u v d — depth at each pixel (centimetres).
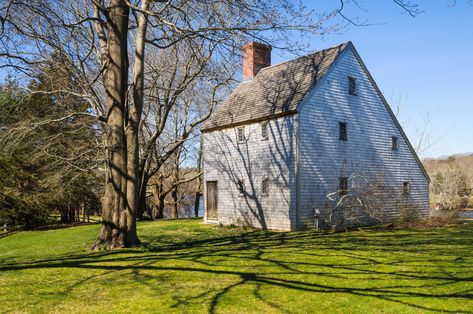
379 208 2258
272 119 2077
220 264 1102
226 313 700
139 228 2255
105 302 766
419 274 976
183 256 1230
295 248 1395
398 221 2342
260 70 2616
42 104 2150
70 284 902
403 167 2477
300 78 2188
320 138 2036
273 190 2052
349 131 2183
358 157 2216
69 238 1886
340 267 1059
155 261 1148
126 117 1636
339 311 709
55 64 1692
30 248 1638
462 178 4744
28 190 2738
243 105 2366
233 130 2327
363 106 2277
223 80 2314
